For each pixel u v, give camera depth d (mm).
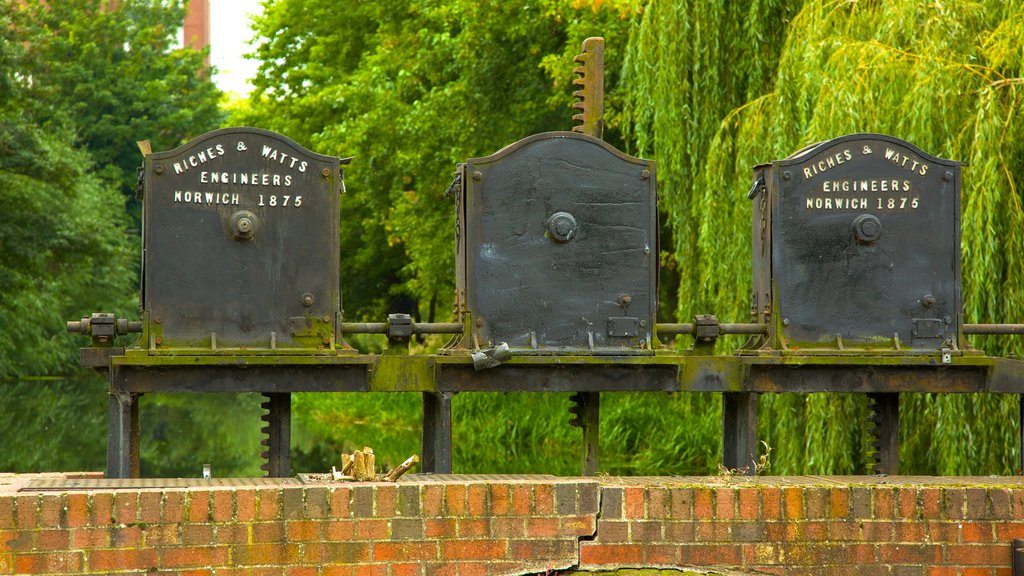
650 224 9289
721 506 7375
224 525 6973
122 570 6855
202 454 22719
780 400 13992
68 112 63625
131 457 8883
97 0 70750
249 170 8844
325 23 36469
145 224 8750
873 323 9500
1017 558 7430
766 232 9531
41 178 39125
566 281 9203
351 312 39250
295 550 7047
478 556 7211
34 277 41062
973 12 13180
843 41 13594
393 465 18984
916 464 13148
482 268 9133
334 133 29906
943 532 7488
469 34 25797
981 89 12320
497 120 26156
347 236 36438
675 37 16719
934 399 12500
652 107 17172
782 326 9422
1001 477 8219
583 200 9227
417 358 9109
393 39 31344
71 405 37281
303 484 7250
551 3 24156
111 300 56125
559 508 7277
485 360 8930
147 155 8727
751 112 14844
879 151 9516
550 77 24984
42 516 6785
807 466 13188
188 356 8680
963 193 12320
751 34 16484
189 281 8758
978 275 11828
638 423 20922
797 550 7410
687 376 9367
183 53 72625
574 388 9266
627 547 7309
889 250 9523
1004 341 12086
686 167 17031
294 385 8953
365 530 7121
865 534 7457
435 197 28047
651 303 9289
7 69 38688
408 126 27266
